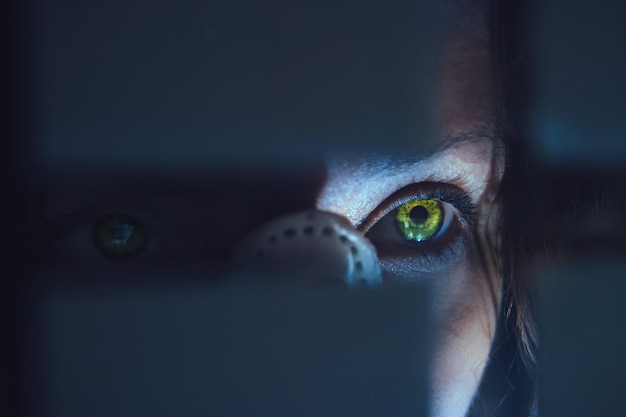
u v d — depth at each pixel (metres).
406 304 0.30
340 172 0.29
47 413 0.29
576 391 0.32
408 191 0.30
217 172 0.29
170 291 0.29
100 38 0.28
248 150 0.29
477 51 0.30
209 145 0.28
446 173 0.30
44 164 0.28
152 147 0.28
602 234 0.32
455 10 0.30
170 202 0.29
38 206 0.29
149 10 0.28
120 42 0.28
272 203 0.29
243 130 0.28
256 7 0.28
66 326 0.29
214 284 0.29
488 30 0.30
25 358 0.29
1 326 0.29
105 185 0.28
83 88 0.28
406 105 0.29
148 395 0.29
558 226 0.32
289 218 0.29
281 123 0.29
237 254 0.29
